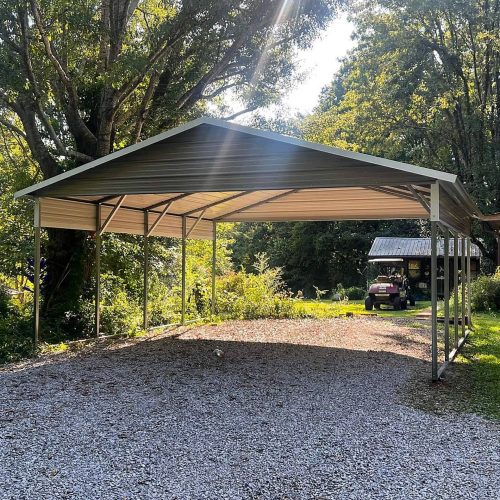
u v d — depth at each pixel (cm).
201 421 541
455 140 2547
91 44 1197
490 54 2461
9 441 477
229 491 376
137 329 1177
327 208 1250
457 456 448
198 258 1697
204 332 1194
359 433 509
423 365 849
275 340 1080
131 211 1156
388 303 1928
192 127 805
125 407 590
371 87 2594
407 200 1067
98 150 1220
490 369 820
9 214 1411
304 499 365
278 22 1378
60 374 756
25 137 1234
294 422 541
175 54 1358
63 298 1152
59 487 381
